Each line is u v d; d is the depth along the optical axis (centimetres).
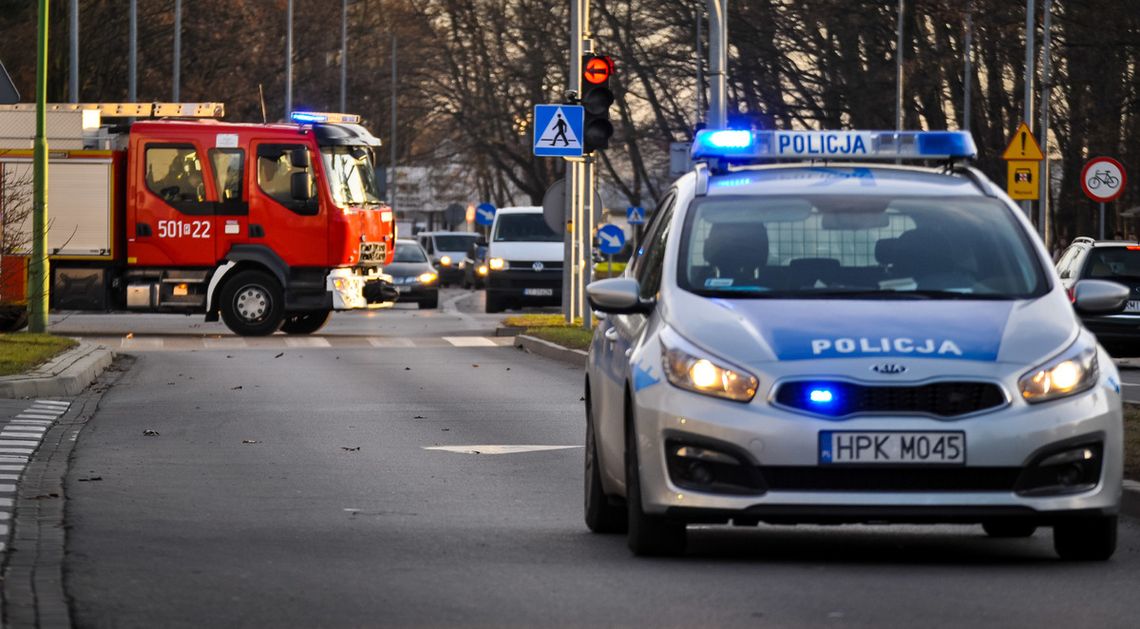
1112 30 10044
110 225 7444
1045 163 10162
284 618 1700
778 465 1900
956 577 1922
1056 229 12156
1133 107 10062
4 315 7250
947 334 1959
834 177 2305
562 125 6594
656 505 1958
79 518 2417
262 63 15925
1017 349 1944
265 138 7388
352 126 7556
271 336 7488
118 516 2445
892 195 2241
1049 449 1905
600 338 2314
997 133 12100
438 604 1769
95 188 7456
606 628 1639
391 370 5531
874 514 1900
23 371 4825
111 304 7481
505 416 4012
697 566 2005
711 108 6981
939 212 2211
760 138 2366
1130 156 10381
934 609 1725
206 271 7438
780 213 2206
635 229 16850
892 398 1905
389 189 18088
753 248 2153
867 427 1892
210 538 2244
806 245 2158
